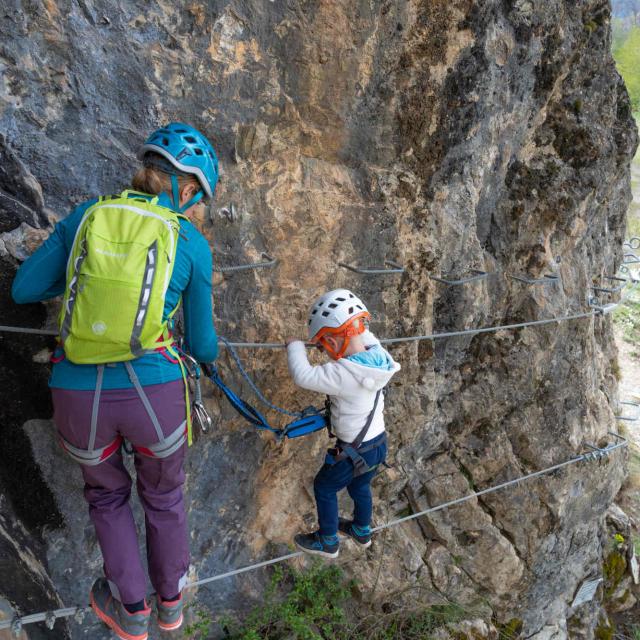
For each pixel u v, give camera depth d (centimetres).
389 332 381
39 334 264
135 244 175
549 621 578
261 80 285
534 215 438
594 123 451
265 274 316
